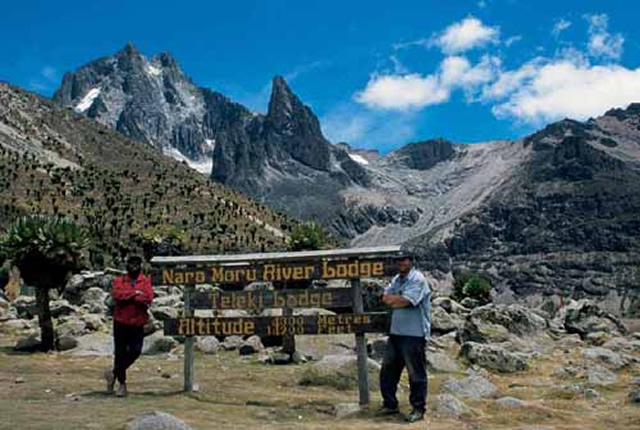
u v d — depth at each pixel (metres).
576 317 23.83
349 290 11.94
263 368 16.38
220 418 10.30
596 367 15.14
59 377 14.60
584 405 11.79
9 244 20.05
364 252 11.73
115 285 12.28
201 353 19.03
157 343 19.23
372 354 17.45
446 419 10.49
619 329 23.95
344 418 10.69
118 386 13.16
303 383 13.73
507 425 10.13
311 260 12.09
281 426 9.82
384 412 10.95
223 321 12.48
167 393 12.48
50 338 19.86
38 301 19.95
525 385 13.97
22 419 9.55
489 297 40.59
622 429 9.90
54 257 19.92
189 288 12.75
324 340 19.91
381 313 11.67
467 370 15.62
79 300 33.66
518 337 19.83
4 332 24.48
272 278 12.26
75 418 9.69
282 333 12.16
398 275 11.52
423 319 10.80
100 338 20.30
